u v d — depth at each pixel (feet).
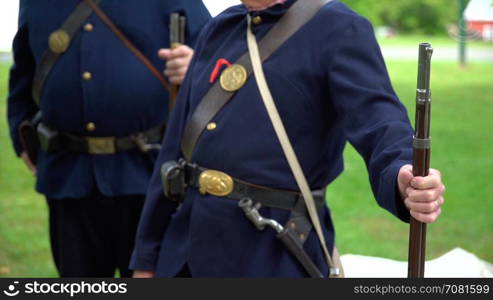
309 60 22.11
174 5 33.81
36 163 36.37
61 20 33.58
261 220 22.49
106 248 35.73
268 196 22.61
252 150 22.47
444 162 77.05
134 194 33.94
